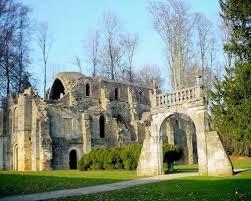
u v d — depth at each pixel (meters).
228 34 53.66
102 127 69.88
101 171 45.88
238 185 22.58
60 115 63.94
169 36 66.31
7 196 23.22
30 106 62.09
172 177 31.75
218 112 28.80
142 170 36.22
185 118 76.12
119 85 76.38
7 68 64.44
